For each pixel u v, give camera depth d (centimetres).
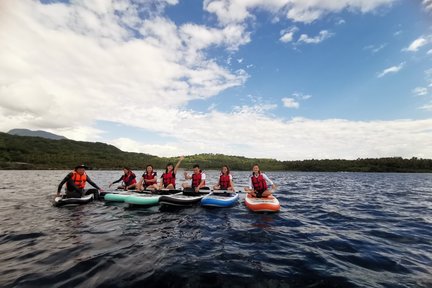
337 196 1413
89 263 402
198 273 370
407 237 577
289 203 1112
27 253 448
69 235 568
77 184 1027
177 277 356
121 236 563
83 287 324
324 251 475
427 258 444
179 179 3116
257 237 565
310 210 929
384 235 593
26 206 946
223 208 945
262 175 1031
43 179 2836
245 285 338
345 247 500
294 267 397
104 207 938
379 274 377
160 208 938
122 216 787
